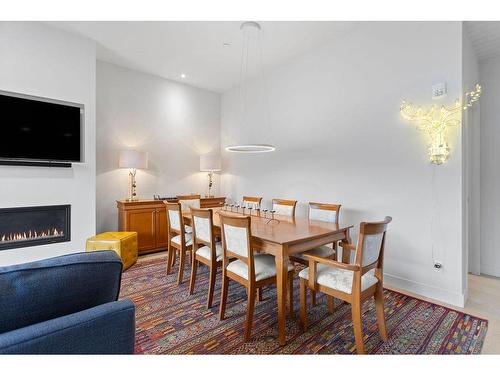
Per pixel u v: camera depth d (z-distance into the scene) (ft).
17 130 9.26
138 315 7.15
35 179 9.62
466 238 8.07
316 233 6.93
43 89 9.73
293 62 12.65
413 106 8.51
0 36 8.91
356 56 10.09
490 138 10.21
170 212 9.95
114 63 13.10
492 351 5.58
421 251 8.45
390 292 8.61
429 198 8.26
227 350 5.67
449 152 7.83
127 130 13.69
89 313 2.81
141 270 10.63
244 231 6.21
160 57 12.42
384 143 9.32
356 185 10.19
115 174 13.35
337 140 10.83
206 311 7.39
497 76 10.00
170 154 15.38
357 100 10.10
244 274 6.42
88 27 9.95
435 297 8.13
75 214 10.48
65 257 3.08
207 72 14.25
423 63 8.29
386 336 5.97
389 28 9.11
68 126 10.31
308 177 12.08
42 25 9.68
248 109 15.40
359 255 5.30
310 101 11.90
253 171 15.23
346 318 7.00
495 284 9.30
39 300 2.76
